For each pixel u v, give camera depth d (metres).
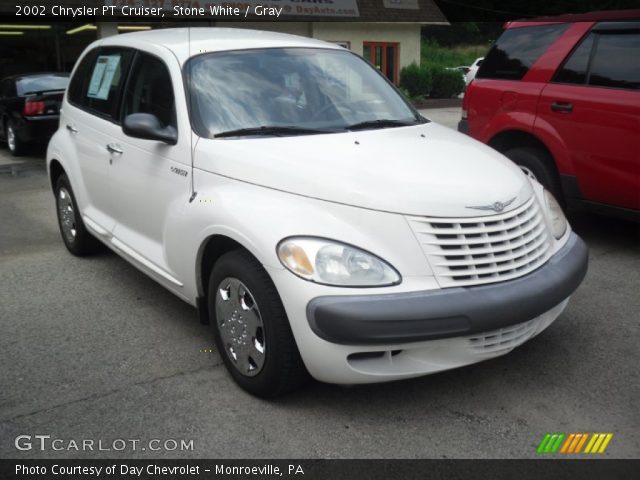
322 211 3.13
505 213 3.24
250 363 3.32
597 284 4.87
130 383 3.53
